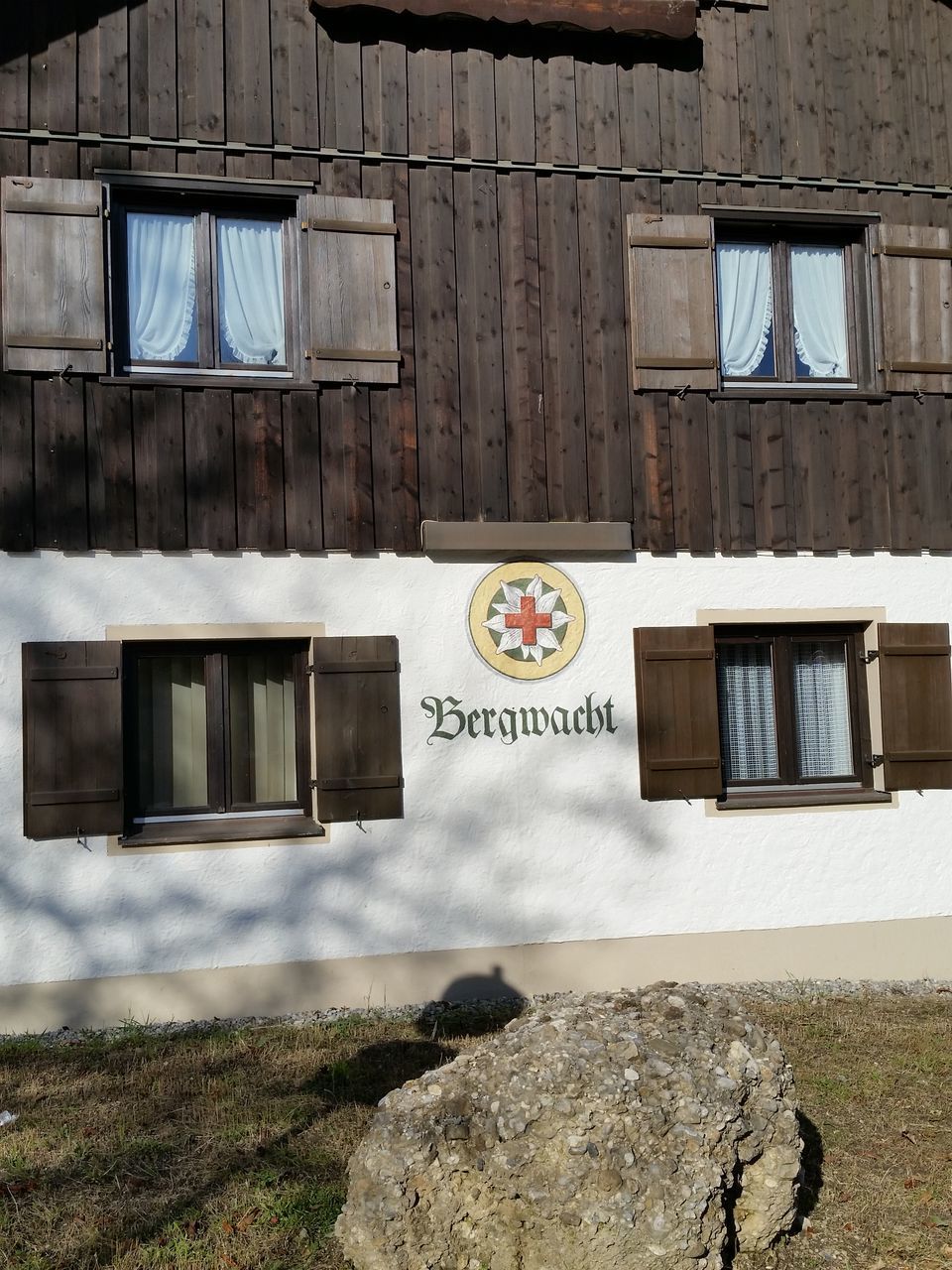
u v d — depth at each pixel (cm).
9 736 724
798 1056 682
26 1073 646
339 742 765
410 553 788
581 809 802
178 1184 509
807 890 834
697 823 820
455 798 782
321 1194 497
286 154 793
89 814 726
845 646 881
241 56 792
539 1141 429
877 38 912
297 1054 668
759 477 850
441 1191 431
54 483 738
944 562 878
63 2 770
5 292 741
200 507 758
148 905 734
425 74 821
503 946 784
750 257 895
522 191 829
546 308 827
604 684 813
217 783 771
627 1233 414
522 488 808
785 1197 463
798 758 867
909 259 895
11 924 716
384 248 801
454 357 807
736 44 882
